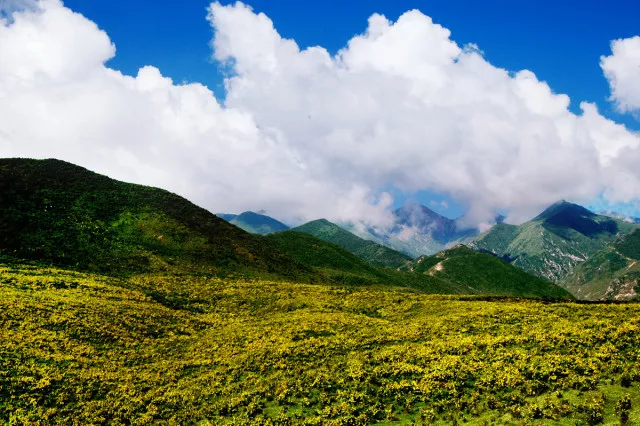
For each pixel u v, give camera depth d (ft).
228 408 93.15
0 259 207.21
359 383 95.04
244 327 160.66
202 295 208.33
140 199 346.95
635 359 81.71
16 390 94.53
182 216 340.80
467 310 153.58
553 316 127.75
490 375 85.81
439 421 73.51
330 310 180.96
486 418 69.97
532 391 75.82
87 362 115.85
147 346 136.67
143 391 104.78
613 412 62.59
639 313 116.98
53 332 127.75
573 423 62.08
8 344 112.88
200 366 121.80
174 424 88.79
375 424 77.71
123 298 177.88
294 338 139.44
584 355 88.33
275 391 98.17
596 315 122.21
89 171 368.68
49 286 171.01
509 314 136.67
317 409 86.94
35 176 322.55
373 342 126.41
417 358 104.42
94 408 94.02
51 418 88.43
